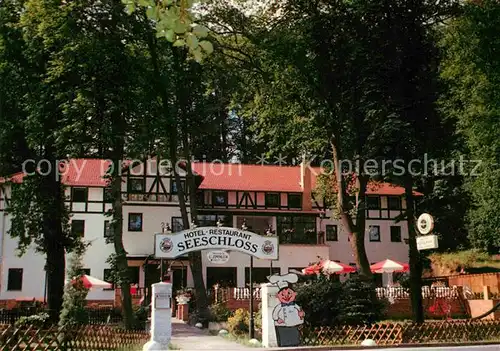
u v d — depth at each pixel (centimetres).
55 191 2803
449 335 1819
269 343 1680
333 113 2692
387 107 2408
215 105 3484
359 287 2123
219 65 3275
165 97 2880
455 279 3556
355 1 2475
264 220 4881
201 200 4778
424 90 2438
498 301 2795
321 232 4828
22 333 1385
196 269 2903
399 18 2447
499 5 2559
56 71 2480
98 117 2572
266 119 3131
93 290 4366
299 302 2058
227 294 3141
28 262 4369
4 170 2983
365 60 2520
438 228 4556
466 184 3172
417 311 2162
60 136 2481
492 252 4344
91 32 2627
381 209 5047
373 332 1761
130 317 2459
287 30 2728
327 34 2633
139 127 2714
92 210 4534
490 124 2592
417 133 2430
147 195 4597
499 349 1508
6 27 2625
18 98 2689
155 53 2862
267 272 4625
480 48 2583
